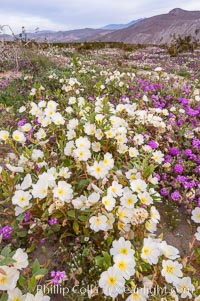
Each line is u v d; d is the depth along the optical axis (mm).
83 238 633
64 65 2271
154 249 509
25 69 2119
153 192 684
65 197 601
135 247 589
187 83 1875
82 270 582
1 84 1656
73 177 757
